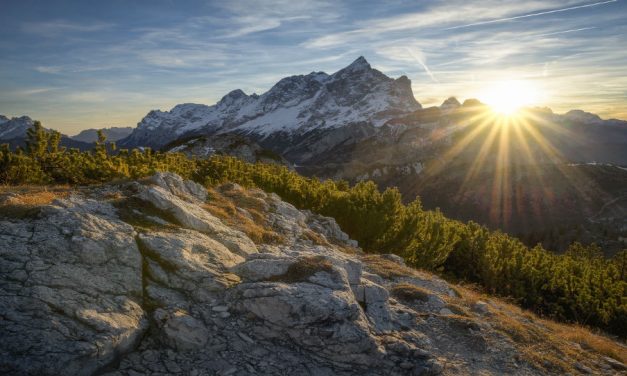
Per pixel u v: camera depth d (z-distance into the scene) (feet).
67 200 42.16
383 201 97.86
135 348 28.81
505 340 41.81
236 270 38.70
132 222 41.29
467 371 35.09
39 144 82.33
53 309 27.14
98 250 33.53
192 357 29.25
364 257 69.67
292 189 107.96
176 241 39.01
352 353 32.07
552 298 93.81
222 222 56.29
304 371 30.25
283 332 32.60
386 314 40.75
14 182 70.85
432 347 37.86
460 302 53.06
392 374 32.37
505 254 113.70
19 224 34.42
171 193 54.95
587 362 41.78
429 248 101.40
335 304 33.45
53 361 24.04
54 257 31.53
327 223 91.30
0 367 22.90
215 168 103.91
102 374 26.03
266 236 58.59
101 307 29.01
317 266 38.75
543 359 39.50
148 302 32.14
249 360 29.99
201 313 32.91
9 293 27.17
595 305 85.66
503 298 82.94
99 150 87.81
